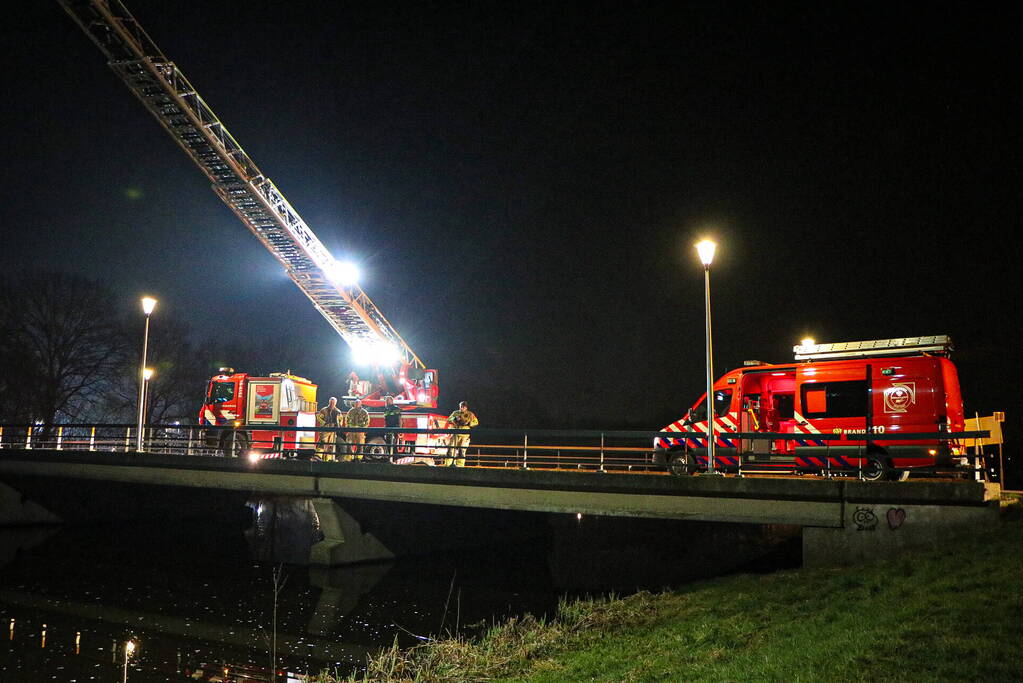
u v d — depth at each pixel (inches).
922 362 678.5
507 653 469.4
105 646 583.5
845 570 535.8
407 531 1005.8
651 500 684.1
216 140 1029.8
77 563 953.5
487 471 773.9
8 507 1228.5
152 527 1296.8
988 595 367.9
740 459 740.0
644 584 832.9
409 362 1209.4
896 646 323.3
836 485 597.0
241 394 1113.4
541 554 1058.7
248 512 1360.7
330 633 628.4
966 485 549.3
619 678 376.2
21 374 1957.4
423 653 523.5
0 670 520.7
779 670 325.7
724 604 498.9
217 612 698.8
